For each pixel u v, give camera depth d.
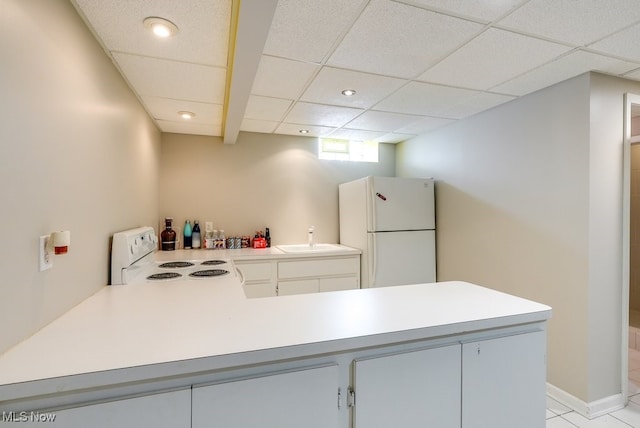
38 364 0.84
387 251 3.16
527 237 2.39
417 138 3.70
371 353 1.09
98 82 1.59
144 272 2.09
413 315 1.24
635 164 3.81
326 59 1.87
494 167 2.68
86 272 1.46
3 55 0.89
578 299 2.06
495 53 1.80
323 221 3.85
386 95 2.43
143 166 2.54
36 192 1.06
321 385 1.02
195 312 1.27
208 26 1.49
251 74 1.82
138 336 1.03
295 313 1.26
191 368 0.88
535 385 1.33
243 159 3.57
